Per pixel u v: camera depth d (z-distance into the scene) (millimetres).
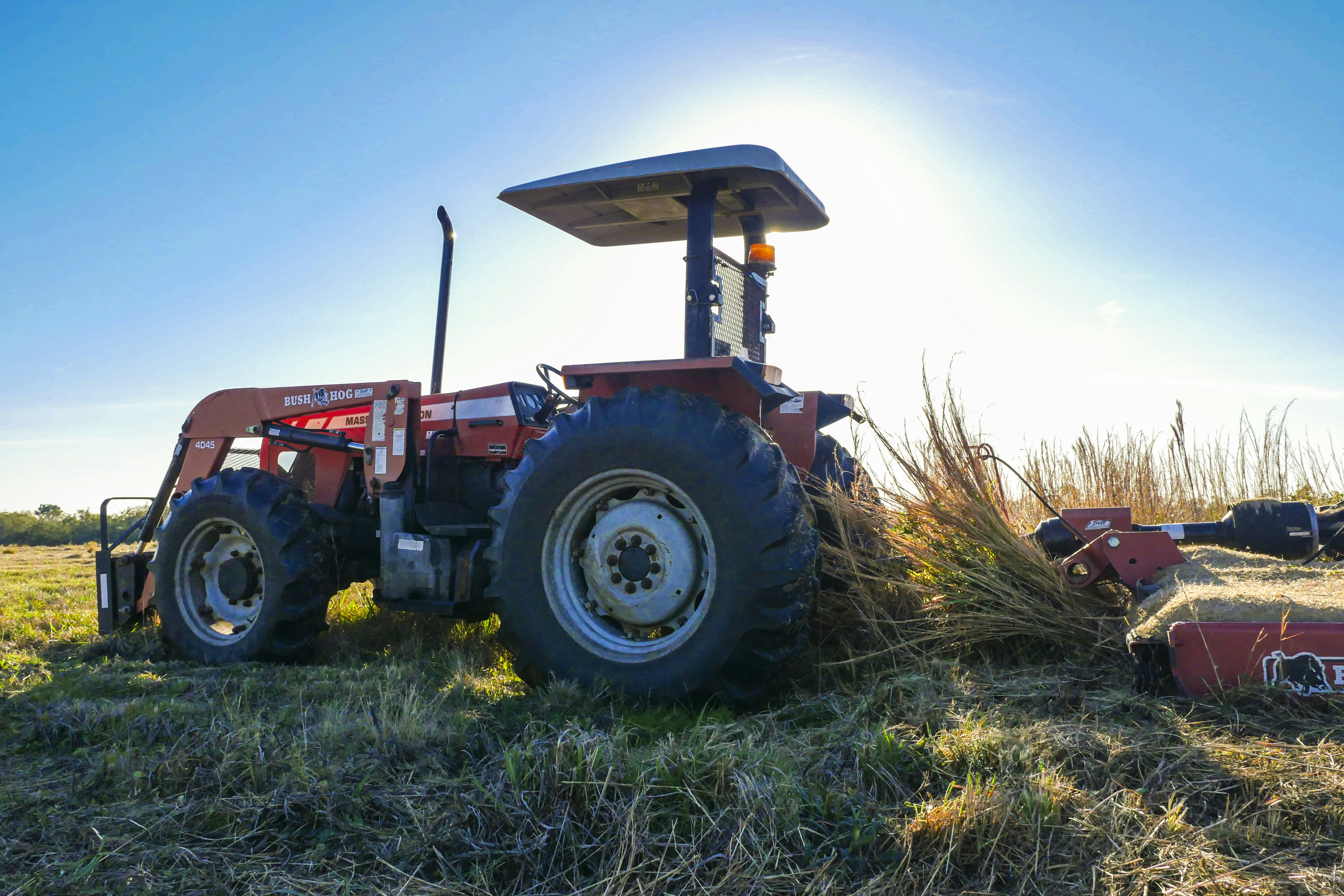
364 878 1785
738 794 1964
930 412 3789
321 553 4066
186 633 4152
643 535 3064
